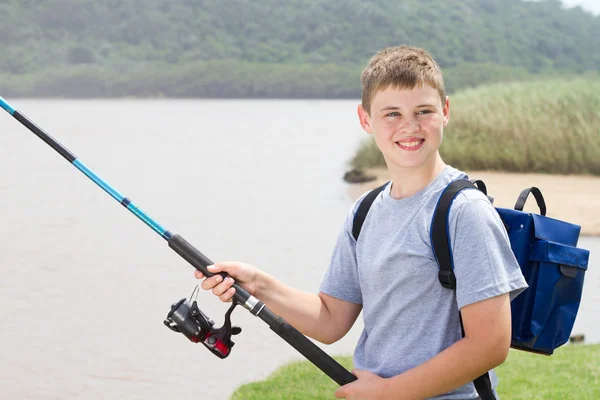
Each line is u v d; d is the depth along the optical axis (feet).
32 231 34.01
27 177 56.03
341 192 46.91
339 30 378.73
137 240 31.65
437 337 5.89
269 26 391.04
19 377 15.90
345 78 330.34
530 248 6.16
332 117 161.99
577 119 49.88
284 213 39.04
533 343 6.15
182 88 334.03
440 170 6.21
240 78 333.62
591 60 376.48
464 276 5.65
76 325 19.44
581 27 389.80
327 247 29.91
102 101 311.47
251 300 6.56
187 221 36.47
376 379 5.96
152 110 209.46
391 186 6.53
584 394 12.48
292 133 107.04
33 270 26.02
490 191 40.19
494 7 390.42
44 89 337.93
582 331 17.37
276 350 16.93
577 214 34.14
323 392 13.47
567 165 47.29
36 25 382.22
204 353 17.06
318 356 6.46
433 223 5.82
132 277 24.81
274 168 61.00
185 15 394.11
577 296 6.24
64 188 49.93
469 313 5.64
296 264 26.73
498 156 48.52
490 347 5.60
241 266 6.79
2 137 97.60
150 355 17.10
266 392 13.60
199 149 80.53
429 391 5.76
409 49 6.38
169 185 51.13
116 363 16.60
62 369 16.29
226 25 392.47
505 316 5.62
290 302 6.84
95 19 388.78
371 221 6.43
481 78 316.60
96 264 26.89
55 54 366.63
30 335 18.71
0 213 39.19
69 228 34.81
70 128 122.01
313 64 360.07
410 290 5.97
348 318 6.94
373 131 6.39
